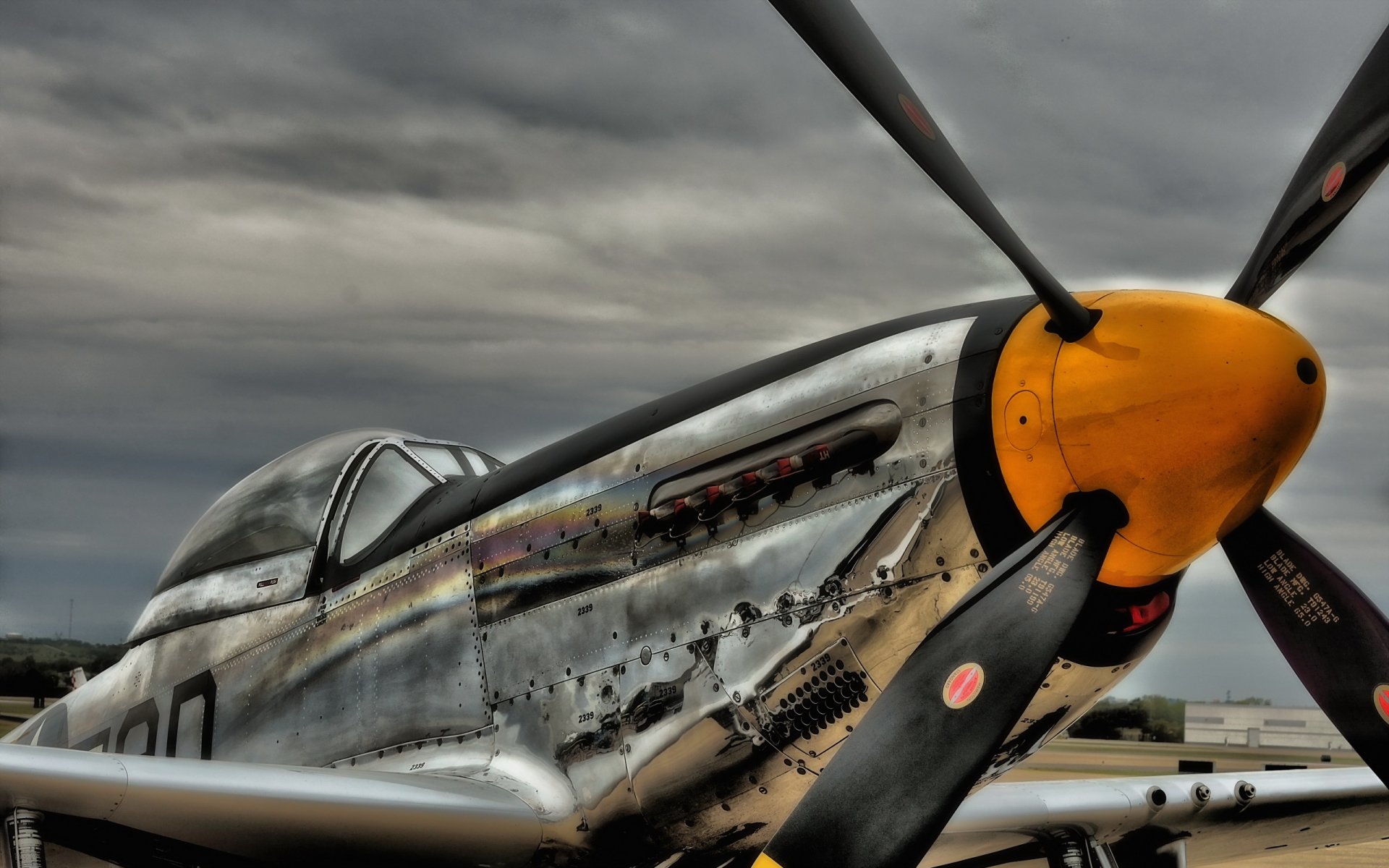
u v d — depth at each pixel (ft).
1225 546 11.75
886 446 12.09
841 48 11.58
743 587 12.65
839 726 12.19
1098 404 10.80
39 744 18.84
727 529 12.89
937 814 10.28
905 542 11.82
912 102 11.69
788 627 12.32
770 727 12.39
